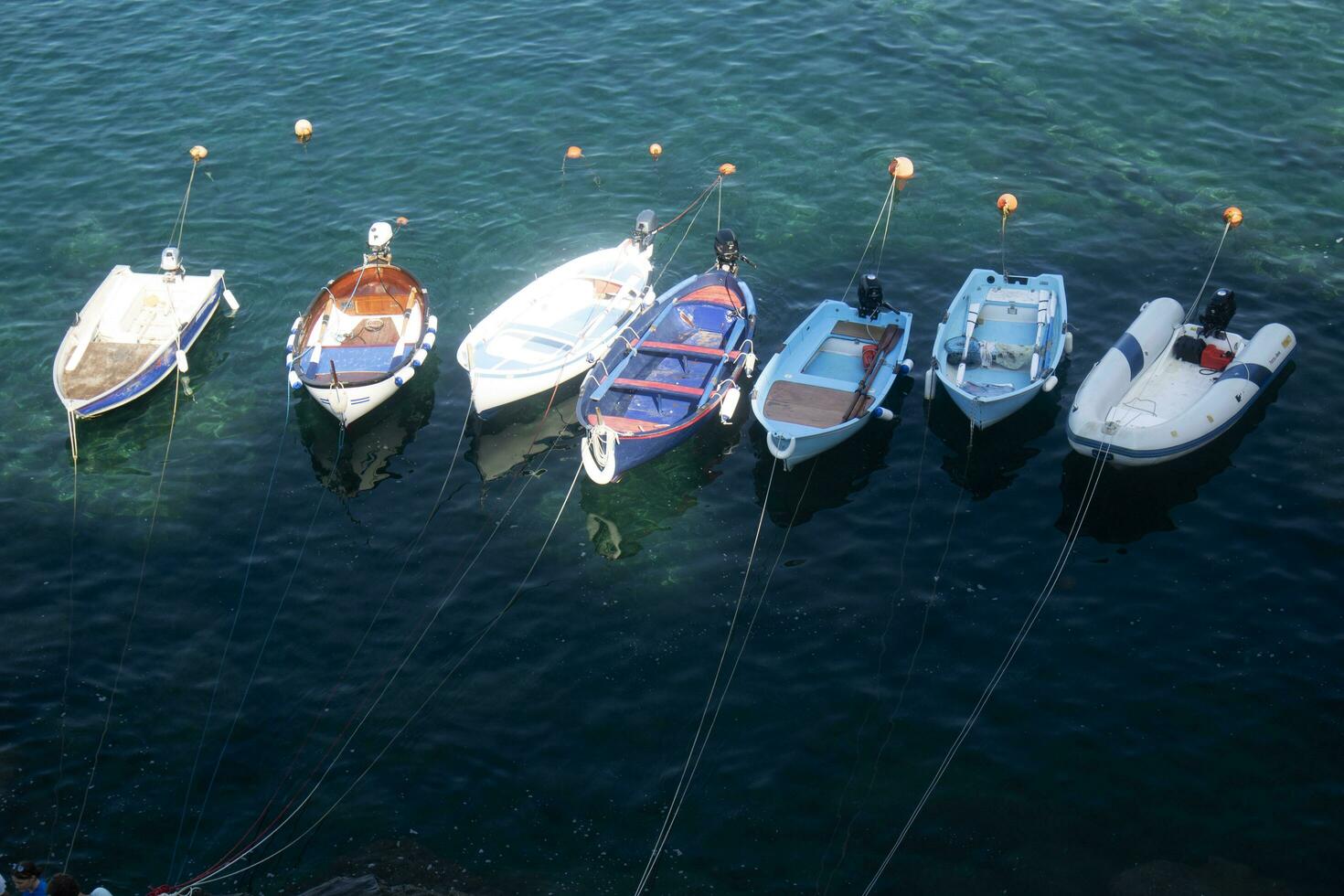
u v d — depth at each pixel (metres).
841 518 22.02
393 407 25.27
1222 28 36.41
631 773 17.47
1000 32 36.88
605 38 37.56
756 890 15.77
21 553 21.44
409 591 20.77
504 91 35.34
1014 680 18.64
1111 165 31.14
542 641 19.73
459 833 16.67
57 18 39.72
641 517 22.23
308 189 31.80
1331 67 34.38
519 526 22.14
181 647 19.67
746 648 19.45
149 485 23.03
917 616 19.88
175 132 34.00
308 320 25.91
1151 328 24.23
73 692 18.83
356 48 37.62
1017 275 26.58
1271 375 23.52
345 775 17.56
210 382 25.80
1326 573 20.14
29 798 17.14
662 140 33.12
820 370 25.14
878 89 34.66
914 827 16.47
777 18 38.19
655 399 24.45
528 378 24.30
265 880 16.03
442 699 18.77
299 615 20.30
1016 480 22.64
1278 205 29.33
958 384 23.61
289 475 23.36
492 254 29.52
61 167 32.62
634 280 27.14
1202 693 18.25
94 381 24.98
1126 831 16.30
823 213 30.27
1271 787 16.81
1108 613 19.73
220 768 17.69
